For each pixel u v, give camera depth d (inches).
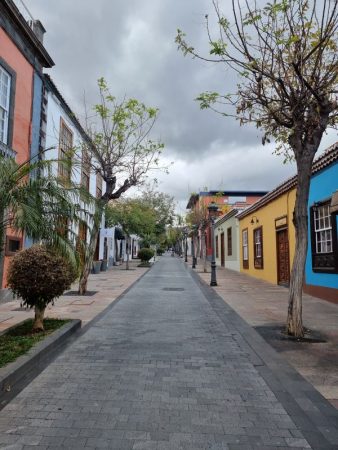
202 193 1309.1
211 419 148.9
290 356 232.2
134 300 470.6
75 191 282.0
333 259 423.8
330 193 430.0
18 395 170.4
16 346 226.1
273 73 291.1
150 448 126.8
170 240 3053.6
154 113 514.9
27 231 233.9
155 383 187.2
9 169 236.4
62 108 612.1
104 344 259.4
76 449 125.6
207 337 282.5
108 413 152.8
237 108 301.0
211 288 606.5
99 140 520.7
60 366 211.5
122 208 1131.3
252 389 180.9
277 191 624.4
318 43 267.6
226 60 288.0
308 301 442.9
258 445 129.7
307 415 153.0
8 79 439.8
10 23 436.8
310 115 283.7
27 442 129.8
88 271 519.8
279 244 645.9
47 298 266.5
